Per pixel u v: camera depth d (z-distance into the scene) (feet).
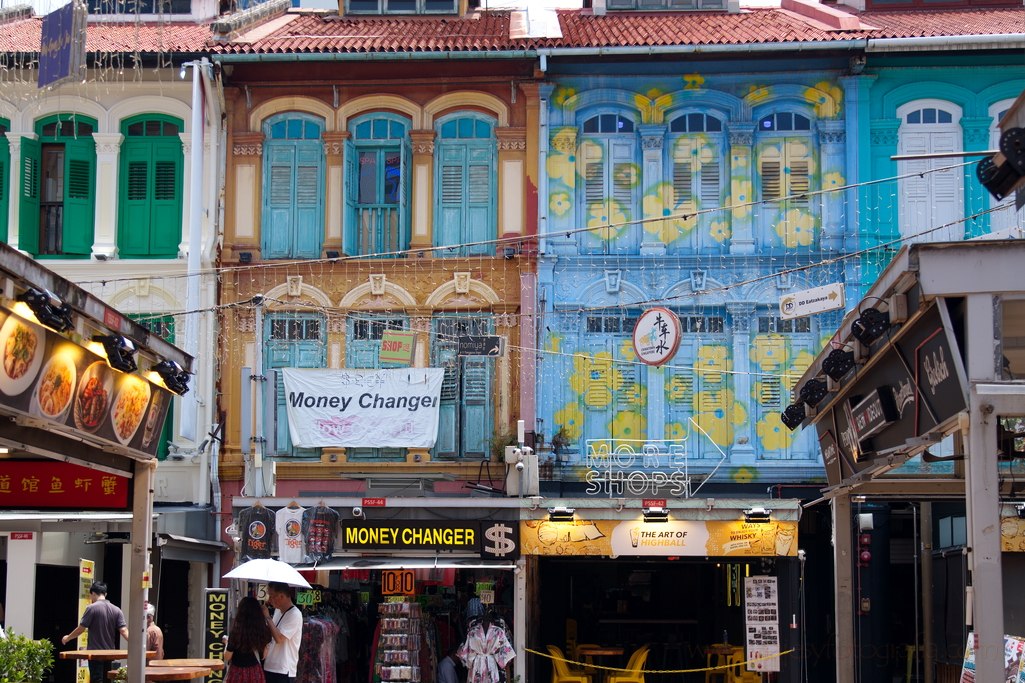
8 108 76.54
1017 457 42.50
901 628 75.97
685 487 68.03
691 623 74.84
